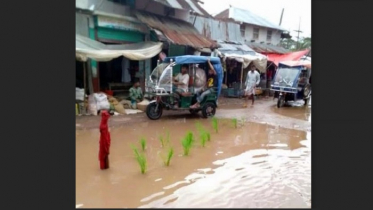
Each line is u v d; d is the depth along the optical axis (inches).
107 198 167.6
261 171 213.0
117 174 203.3
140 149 260.2
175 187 183.9
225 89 664.4
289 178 200.7
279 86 533.0
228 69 698.2
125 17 482.3
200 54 613.3
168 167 217.3
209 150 260.1
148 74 530.9
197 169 214.4
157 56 538.3
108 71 503.5
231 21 793.6
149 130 331.6
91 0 433.7
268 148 271.1
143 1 504.4
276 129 348.8
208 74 409.4
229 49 670.5
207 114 408.5
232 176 202.5
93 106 394.6
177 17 586.6
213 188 183.3
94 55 370.3
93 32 448.5
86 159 233.0
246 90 539.5
